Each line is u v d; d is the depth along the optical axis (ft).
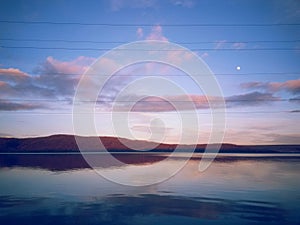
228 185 61.93
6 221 36.42
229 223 35.06
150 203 45.78
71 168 99.30
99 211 41.11
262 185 61.41
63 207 43.34
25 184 64.75
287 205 43.45
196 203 45.47
